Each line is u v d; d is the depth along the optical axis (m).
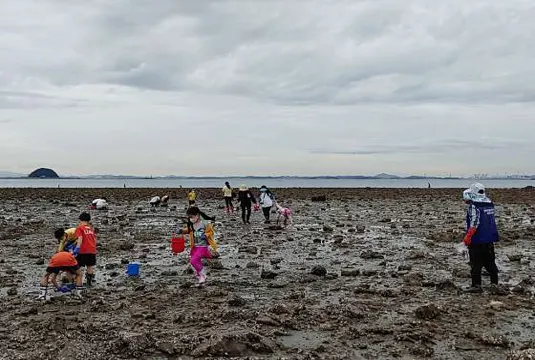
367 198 59.25
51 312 9.98
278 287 12.16
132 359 7.44
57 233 12.55
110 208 42.22
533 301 10.43
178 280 13.15
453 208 41.56
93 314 9.79
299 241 20.72
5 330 8.77
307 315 9.50
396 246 19.27
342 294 11.35
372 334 8.51
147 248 18.94
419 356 7.57
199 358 7.44
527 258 16.19
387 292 11.19
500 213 35.00
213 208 40.84
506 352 7.68
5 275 13.94
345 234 23.25
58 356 7.52
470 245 11.72
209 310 9.90
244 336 7.88
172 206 43.97
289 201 52.38
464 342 8.09
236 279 13.13
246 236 22.30
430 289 11.70
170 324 9.02
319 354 7.63
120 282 12.94
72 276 12.12
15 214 35.56
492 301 10.30
